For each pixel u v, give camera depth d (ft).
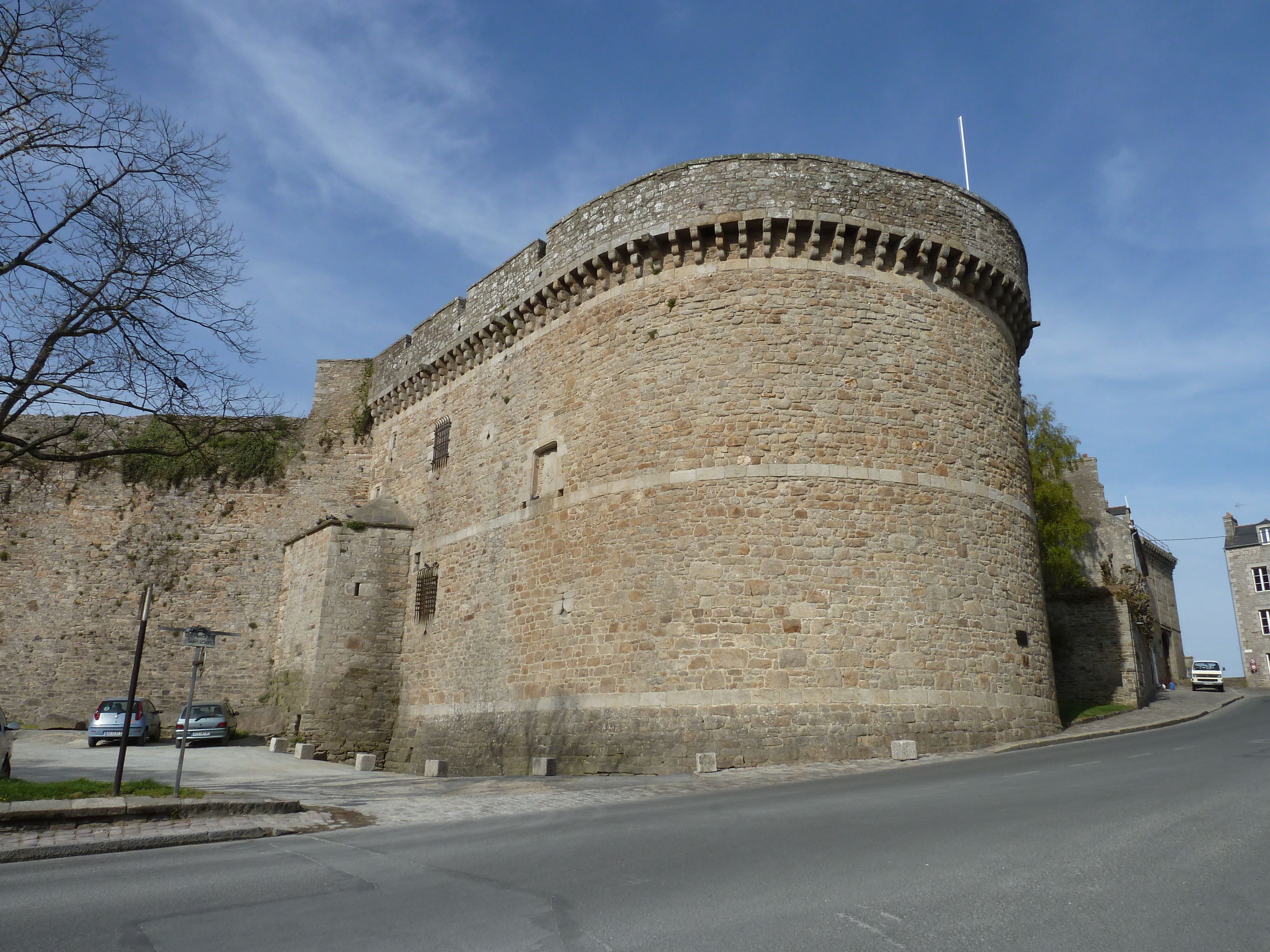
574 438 64.54
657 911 18.93
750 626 53.47
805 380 57.57
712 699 52.70
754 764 50.57
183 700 91.30
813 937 16.81
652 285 62.08
